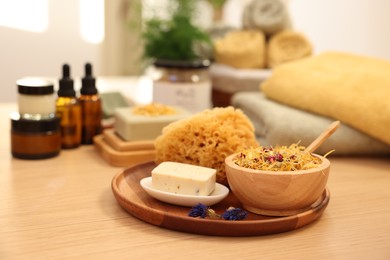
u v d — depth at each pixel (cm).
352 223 53
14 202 56
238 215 50
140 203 55
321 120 76
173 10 129
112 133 77
